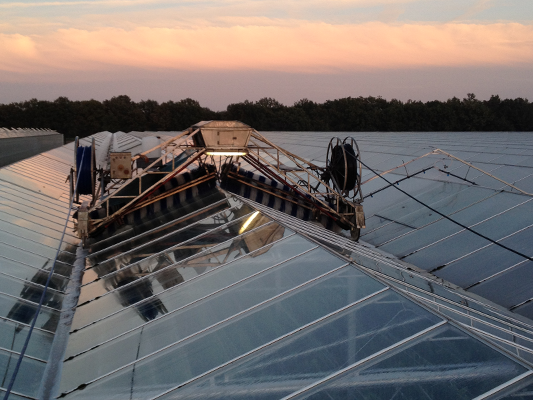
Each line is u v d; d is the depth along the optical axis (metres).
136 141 56.44
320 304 6.98
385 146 40.66
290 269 8.54
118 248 12.82
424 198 22.19
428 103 120.62
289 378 5.57
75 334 8.41
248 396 5.47
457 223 17.58
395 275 9.88
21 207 18.03
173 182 15.62
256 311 7.28
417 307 6.30
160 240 12.36
